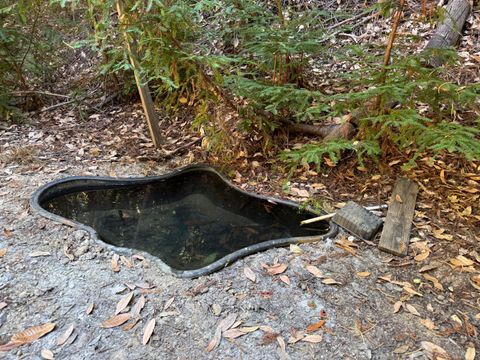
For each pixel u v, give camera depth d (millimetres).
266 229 2551
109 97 4426
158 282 1994
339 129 3041
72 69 5184
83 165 3271
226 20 3631
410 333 1725
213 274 2041
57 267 2100
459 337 1710
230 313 1813
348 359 1609
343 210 2443
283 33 2928
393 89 2295
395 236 2268
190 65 2727
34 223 2455
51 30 4281
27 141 3709
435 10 2709
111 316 1804
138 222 2670
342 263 2117
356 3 4648
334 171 2959
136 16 2549
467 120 2979
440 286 1969
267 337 1695
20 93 4238
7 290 1947
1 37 3816
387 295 1922
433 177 2738
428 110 3150
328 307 1848
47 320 1787
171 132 3742
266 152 3201
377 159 2738
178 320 1782
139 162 3328
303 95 2748
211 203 2877
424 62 3059
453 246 2213
